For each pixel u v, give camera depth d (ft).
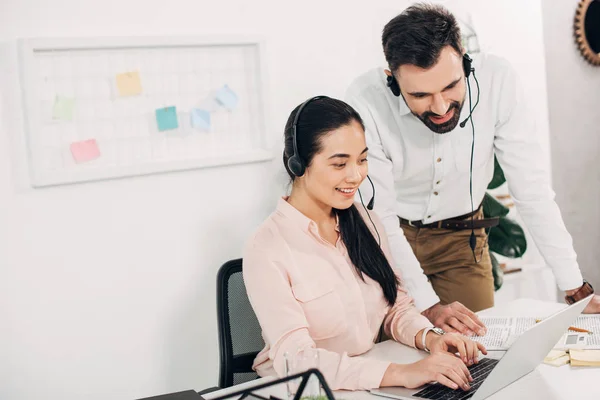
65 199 6.12
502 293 9.82
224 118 6.98
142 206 6.52
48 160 6.04
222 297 5.50
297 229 5.30
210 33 6.78
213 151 6.91
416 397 4.29
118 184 6.38
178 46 6.57
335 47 7.62
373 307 5.52
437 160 6.75
